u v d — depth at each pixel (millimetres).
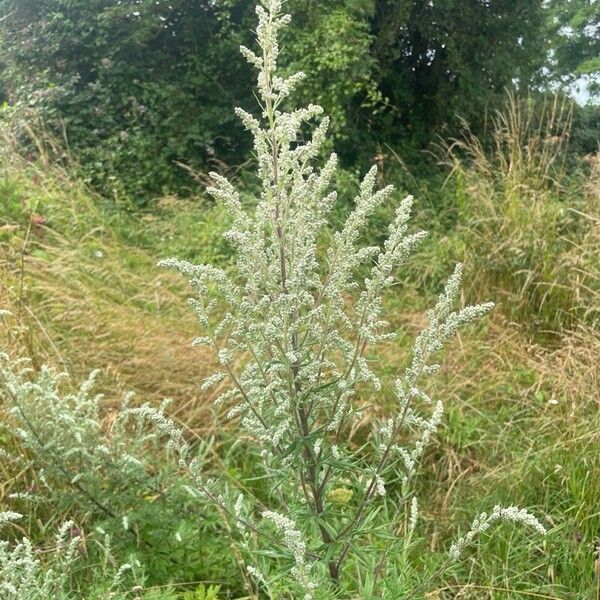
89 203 6504
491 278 5203
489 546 3006
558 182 5934
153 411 2152
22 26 10484
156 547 2689
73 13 9898
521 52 10656
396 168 8570
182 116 9352
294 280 1858
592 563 2863
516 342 4578
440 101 10234
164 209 7340
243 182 8055
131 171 8859
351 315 4477
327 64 8055
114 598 2340
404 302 5383
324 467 2238
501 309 4969
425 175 9367
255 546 2479
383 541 2705
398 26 9531
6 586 1988
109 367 3760
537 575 2885
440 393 3879
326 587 2104
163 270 5379
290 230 1945
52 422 2732
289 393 1941
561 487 3236
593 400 3623
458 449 3623
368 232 7000
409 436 3629
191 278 1941
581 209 5633
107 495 2771
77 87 9984
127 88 9602
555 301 4918
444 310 1926
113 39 9797
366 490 2107
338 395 2031
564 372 3885
